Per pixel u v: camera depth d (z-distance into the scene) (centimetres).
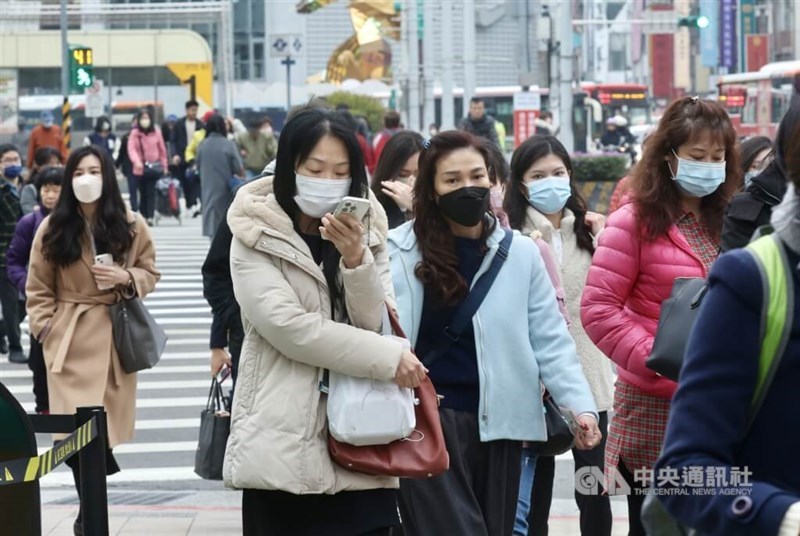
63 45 8631
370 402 1171
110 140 8006
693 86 18800
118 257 1791
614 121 10769
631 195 1412
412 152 1692
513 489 1394
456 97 14925
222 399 1836
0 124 11569
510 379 1366
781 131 989
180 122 7994
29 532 1238
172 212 7712
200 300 4794
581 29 14575
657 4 11688
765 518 718
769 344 747
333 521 1198
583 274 1734
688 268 1389
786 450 756
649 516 828
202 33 13700
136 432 2767
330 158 1187
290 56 15438
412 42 11056
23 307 3550
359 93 15825
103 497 1288
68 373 1766
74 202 1777
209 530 1920
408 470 1186
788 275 747
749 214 1322
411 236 1392
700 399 753
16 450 1208
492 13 16800
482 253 1386
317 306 1195
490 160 1553
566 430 1428
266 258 1198
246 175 6031
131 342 1786
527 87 8462
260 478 1172
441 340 1369
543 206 1725
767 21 16025
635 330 1388
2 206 3406
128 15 12594
